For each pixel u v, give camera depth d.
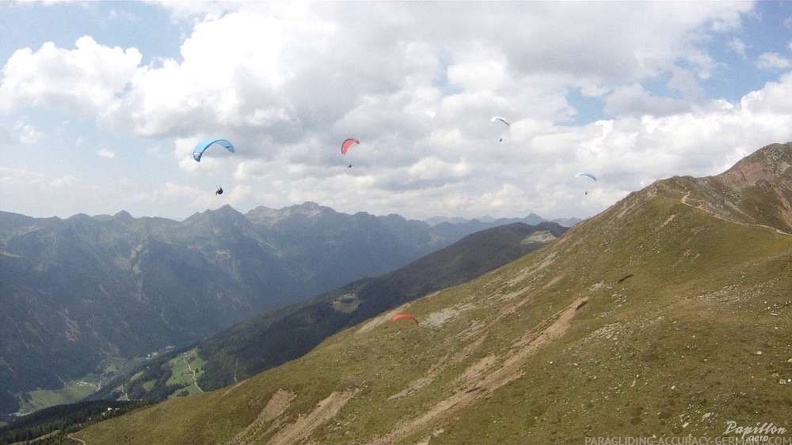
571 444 40.94
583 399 47.00
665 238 88.69
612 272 88.75
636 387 44.28
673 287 69.00
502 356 76.69
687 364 43.66
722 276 62.38
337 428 81.44
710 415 36.75
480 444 47.72
